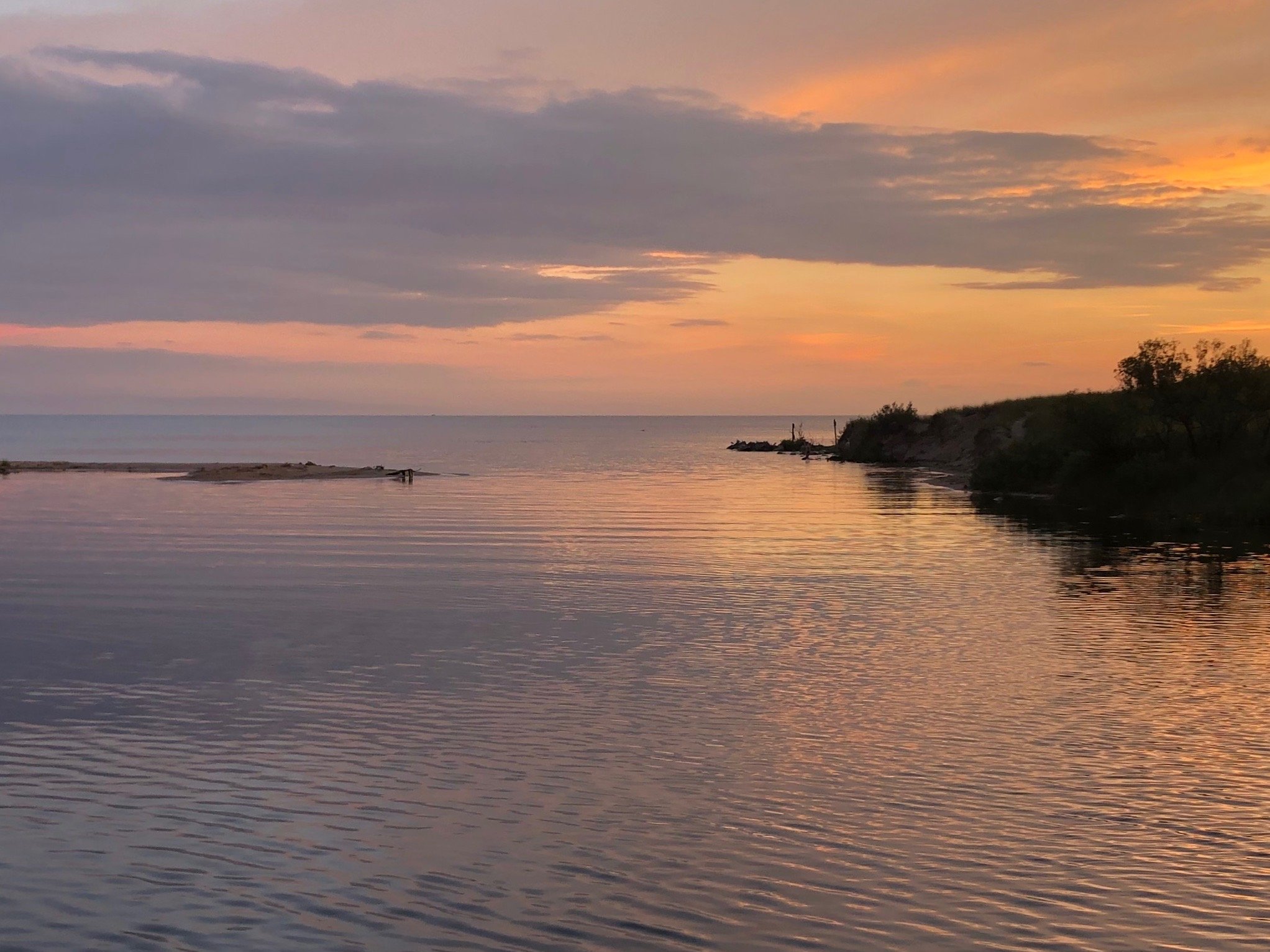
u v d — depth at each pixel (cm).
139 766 1530
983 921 1066
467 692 1973
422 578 3444
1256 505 5056
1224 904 1104
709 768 1531
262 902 1103
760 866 1188
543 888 1134
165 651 2327
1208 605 2928
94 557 3909
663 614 2814
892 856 1215
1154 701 1906
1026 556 4006
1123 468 6028
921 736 1694
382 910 1086
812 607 2923
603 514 5831
